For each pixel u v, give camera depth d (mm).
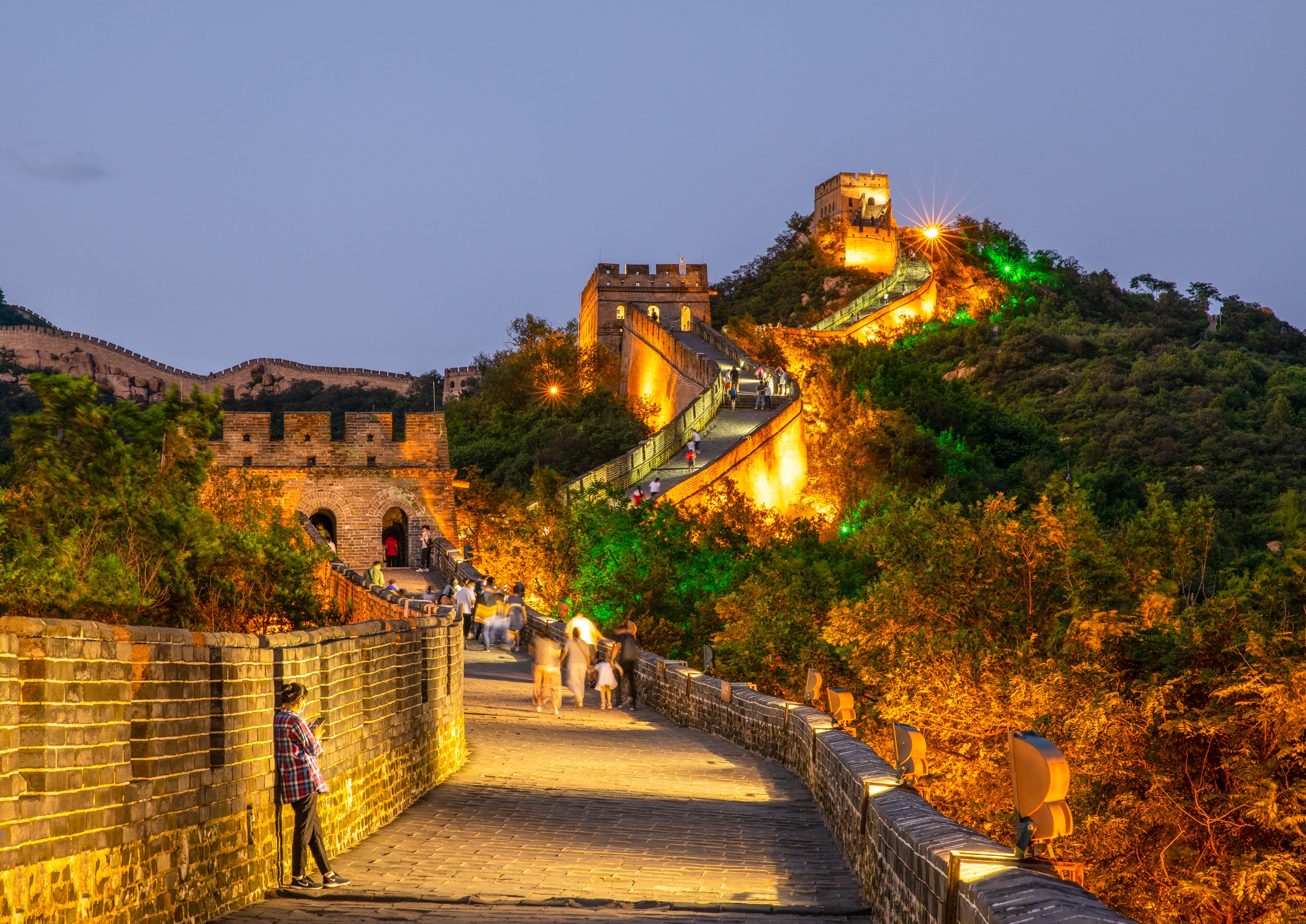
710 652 28266
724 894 9117
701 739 20969
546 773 15766
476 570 41812
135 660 6883
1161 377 122438
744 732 19625
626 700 26844
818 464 79625
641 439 86312
